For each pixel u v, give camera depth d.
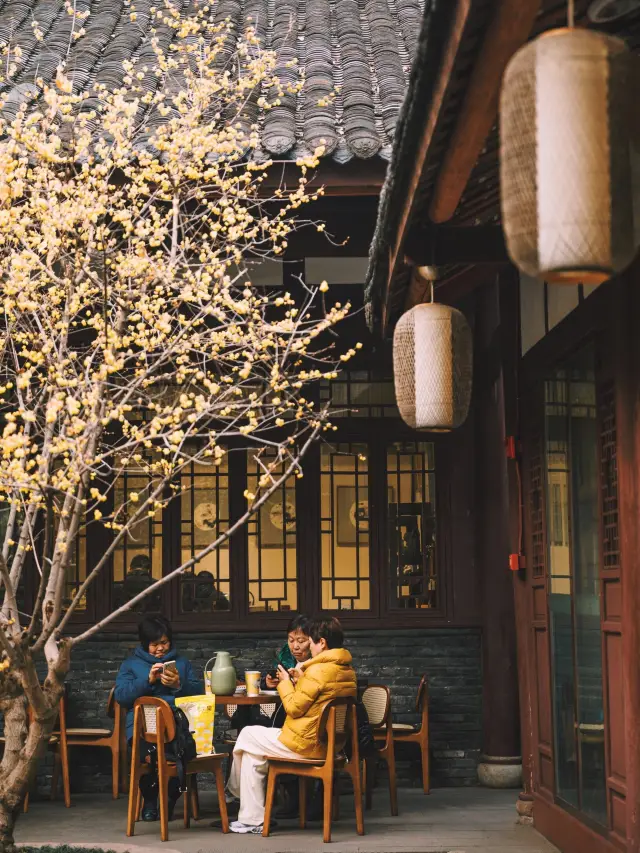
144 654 7.93
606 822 5.44
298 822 7.69
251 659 9.26
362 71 7.96
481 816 7.79
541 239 2.42
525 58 2.47
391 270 5.50
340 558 9.41
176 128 6.37
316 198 6.93
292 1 9.72
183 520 9.36
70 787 9.03
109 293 5.86
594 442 5.64
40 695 5.23
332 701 7.02
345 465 9.47
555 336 6.36
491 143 4.27
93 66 8.28
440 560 9.40
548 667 6.73
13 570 5.55
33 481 5.16
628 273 5.00
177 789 7.71
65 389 5.88
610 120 2.40
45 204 5.12
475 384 9.31
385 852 6.58
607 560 5.41
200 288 5.96
